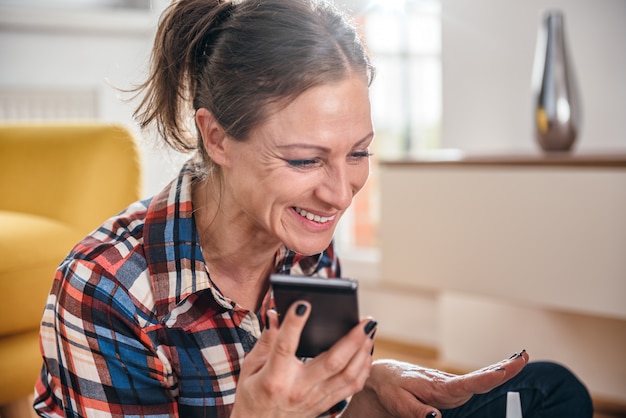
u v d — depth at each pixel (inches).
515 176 89.7
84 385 38.6
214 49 36.9
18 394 68.6
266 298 42.6
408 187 100.7
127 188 77.0
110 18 131.2
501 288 92.1
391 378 41.1
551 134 91.8
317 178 35.3
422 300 121.0
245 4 36.6
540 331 103.0
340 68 34.1
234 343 41.0
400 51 130.2
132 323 38.7
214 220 40.1
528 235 89.1
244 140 35.6
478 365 110.7
